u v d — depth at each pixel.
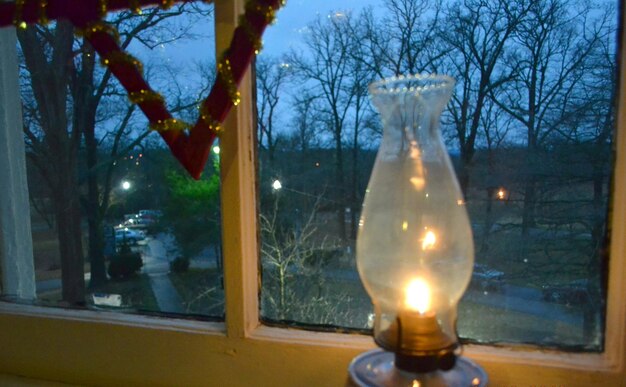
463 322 0.61
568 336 0.58
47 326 0.70
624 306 0.51
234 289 0.62
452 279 0.48
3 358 0.73
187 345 0.64
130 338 0.67
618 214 0.52
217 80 0.48
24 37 0.80
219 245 0.73
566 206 0.59
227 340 0.63
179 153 0.49
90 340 0.68
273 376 0.62
